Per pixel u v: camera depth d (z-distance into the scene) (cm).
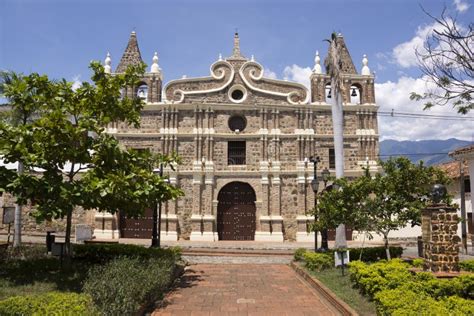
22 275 1168
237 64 3069
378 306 823
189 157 2895
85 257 1453
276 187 2867
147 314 941
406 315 695
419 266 1291
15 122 1897
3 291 993
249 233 2875
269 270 1617
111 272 986
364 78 3055
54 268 1251
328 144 2955
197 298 1108
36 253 1503
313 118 2978
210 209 2828
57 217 1091
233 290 1216
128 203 1233
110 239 2709
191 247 2342
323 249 1791
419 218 1394
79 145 1233
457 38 968
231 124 2989
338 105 2059
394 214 1478
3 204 2783
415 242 2808
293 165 2920
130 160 1303
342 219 1460
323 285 1183
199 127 2914
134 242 2588
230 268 1661
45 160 1118
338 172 2000
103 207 1234
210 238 2773
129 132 2902
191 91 2955
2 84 1714
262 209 2839
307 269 1484
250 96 2969
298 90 3016
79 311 674
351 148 2966
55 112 1125
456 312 708
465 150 2222
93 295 837
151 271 1091
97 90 1243
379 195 1431
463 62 963
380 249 1730
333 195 1476
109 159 1224
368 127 2988
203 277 1435
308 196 2875
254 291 1203
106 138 1248
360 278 1073
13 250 1505
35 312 668
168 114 2919
